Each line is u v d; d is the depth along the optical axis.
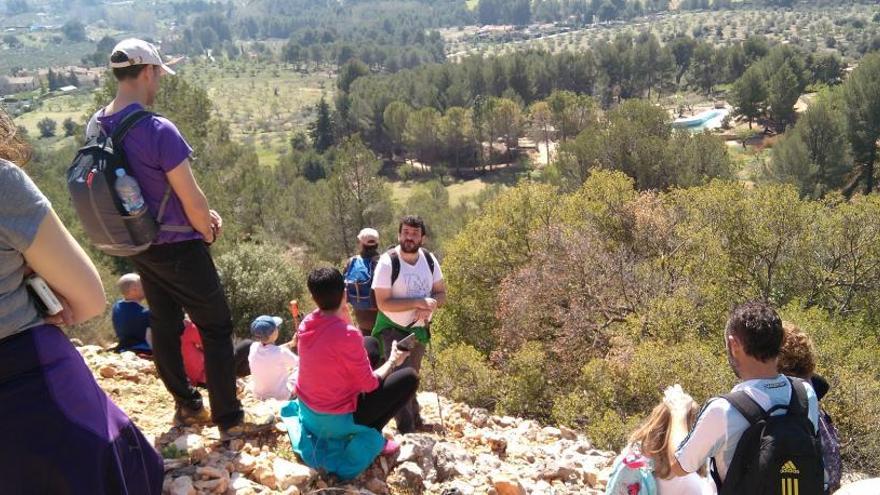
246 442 4.23
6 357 2.05
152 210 3.50
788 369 3.56
